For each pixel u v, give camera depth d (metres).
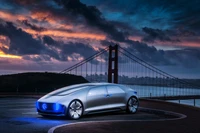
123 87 11.13
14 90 56.69
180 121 8.91
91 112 9.82
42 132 6.84
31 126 7.71
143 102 17.31
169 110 12.42
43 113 9.45
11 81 63.31
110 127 7.41
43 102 9.44
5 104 14.97
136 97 11.45
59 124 8.16
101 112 10.13
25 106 13.81
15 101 17.28
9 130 7.04
